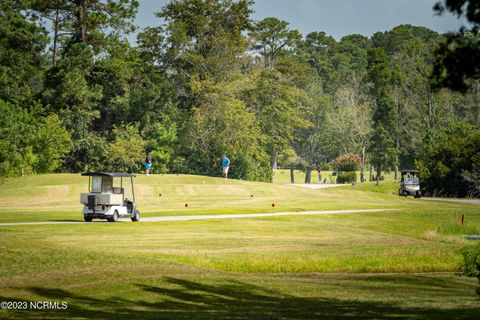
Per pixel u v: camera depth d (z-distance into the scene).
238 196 86.56
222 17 133.75
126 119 126.00
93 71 124.19
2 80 110.50
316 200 81.50
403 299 26.06
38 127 104.44
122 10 127.50
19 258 30.41
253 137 128.88
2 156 92.25
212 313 21.31
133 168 124.19
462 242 50.53
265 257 37.53
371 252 40.69
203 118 124.50
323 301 25.30
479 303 24.47
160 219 55.03
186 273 30.95
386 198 92.38
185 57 129.12
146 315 20.75
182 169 126.44
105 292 25.81
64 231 44.22
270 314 20.91
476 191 107.31
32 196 79.25
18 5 123.50
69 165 118.69
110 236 43.12
